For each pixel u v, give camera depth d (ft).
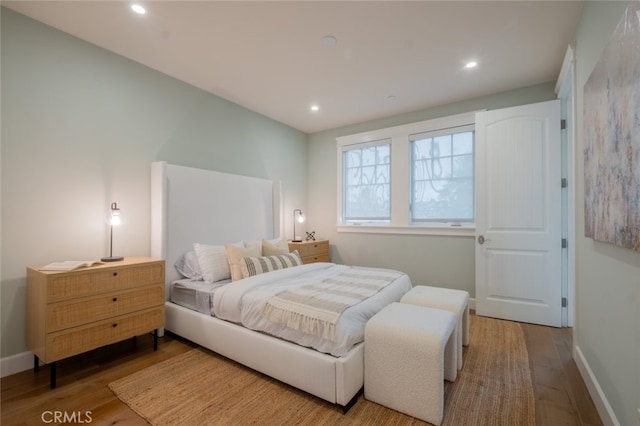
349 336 5.74
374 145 14.28
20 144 6.95
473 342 8.60
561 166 9.80
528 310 10.17
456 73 9.75
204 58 8.90
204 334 7.86
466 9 6.73
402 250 13.33
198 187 10.36
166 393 6.11
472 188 11.92
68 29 7.53
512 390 6.21
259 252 10.06
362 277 8.98
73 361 7.45
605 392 5.26
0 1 6.51
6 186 6.76
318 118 14.11
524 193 10.23
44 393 6.10
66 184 7.67
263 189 13.09
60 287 6.37
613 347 4.91
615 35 4.34
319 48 8.34
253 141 13.15
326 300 6.64
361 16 6.98
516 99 10.87
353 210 14.98
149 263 7.94
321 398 5.83
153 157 9.53
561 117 9.80
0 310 6.68
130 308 7.52
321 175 15.94
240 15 6.95
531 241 10.13
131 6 6.66
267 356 6.49
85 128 8.02
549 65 9.21
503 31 7.53
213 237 10.80
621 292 4.58
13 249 6.85
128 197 8.89
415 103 12.26
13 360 6.79
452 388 6.29
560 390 6.21
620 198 4.21
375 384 5.77
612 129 4.50
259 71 9.66
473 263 11.78
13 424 5.19
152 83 9.50
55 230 7.47
